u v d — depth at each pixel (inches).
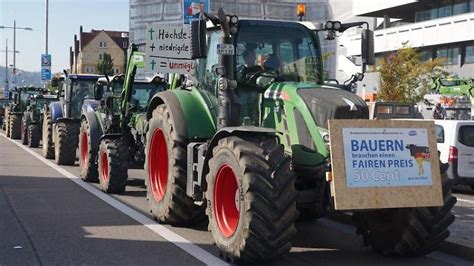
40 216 375.9
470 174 565.0
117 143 482.6
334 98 272.5
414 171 255.4
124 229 341.1
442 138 577.3
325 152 263.4
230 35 297.3
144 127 422.9
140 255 282.5
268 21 317.4
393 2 1985.7
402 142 256.4
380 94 1416.1
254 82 303.7
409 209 267.6
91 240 312.5
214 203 276.7
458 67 1758.1
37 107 1023.0
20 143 1133.7
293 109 280.1
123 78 548.7
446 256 294.0
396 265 274.1
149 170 370.0
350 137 249.3
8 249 291.4
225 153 263.9
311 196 276.2
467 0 1787.6
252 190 243.9
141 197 463.5
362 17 2218.3
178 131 326.3
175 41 527.5
